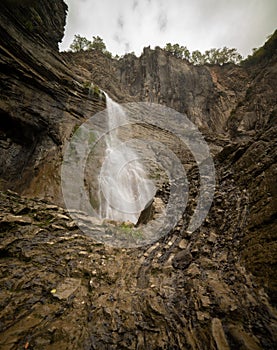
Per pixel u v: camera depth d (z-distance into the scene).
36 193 9.34
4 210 4.19
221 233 3.21
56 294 2.39
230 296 2.06
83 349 1.73
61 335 1.83
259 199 3.02
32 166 11.16
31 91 12.66
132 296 2.49
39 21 15.08
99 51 37.44
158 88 35.72
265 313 1.77
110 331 1.93
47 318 2.02
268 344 1.54
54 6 17.48
